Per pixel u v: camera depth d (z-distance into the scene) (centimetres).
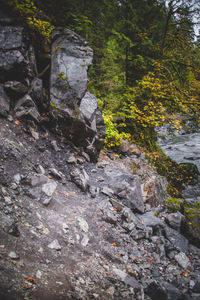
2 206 279
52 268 250
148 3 898
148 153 919
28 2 531
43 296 203
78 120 542
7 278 195
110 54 848
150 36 956
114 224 427
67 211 379
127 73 962
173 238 479
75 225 355
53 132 544
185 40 904
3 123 436
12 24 506
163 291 316
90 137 587
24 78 504
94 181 536
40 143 490
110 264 328
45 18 600
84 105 577
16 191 328
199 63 909
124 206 482
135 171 702
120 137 772
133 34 915
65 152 534
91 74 867
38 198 349
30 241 264
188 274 393
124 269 331
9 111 470
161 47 928
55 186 387
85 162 578
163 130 1817
